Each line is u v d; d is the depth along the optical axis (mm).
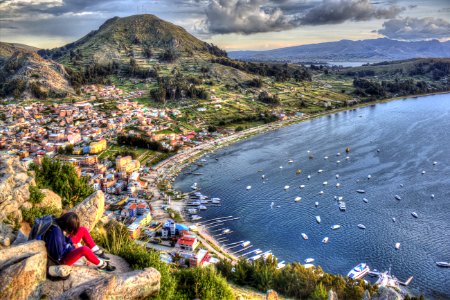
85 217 20422
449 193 132375
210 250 98250
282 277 57438
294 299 53906
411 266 90875
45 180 29984
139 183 151000
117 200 132750
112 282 13094
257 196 140000
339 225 112688
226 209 129000
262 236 108250
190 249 96375
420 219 114312
